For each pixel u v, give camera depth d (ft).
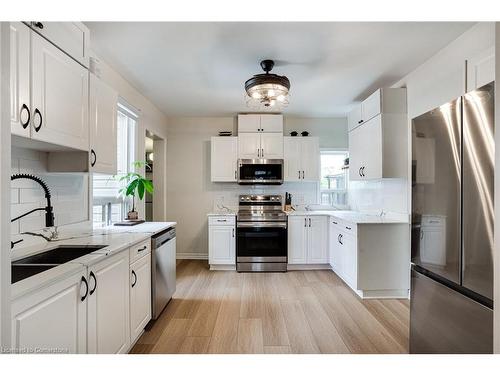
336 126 15.94
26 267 4.71
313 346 6.97
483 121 4.38
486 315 4.34
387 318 8.50
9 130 2.26
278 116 14.64
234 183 15.84
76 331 4.43
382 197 12.06
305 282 11.80
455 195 4.93
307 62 9.09
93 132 6.47
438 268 5.37
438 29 7.29
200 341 7.20
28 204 5.92
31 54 4.56
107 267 5.41
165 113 15.20
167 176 15.88
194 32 7.29
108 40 7.68
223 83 10.87
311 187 15.84
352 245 10.55
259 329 7.81
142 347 6.91
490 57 6.74
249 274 12.95
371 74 10.11
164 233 8.88
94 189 9.46
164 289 8.81
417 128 6.03
